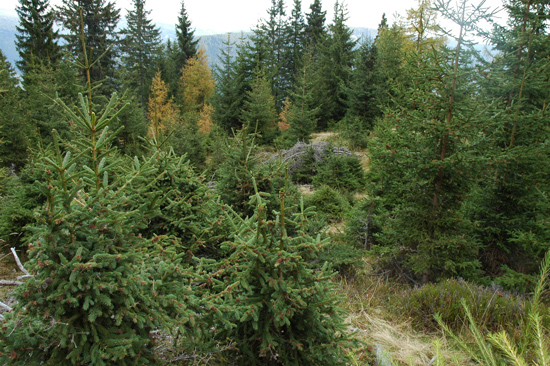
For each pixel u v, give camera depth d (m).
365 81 21.89
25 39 29.02
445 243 5.19
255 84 23.28
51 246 1.90
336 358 2.68
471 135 5.13
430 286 5.02
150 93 35.28
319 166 13.35
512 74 6.50
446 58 5.20
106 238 2.09
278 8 48.28
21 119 11.55
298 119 19.64
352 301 5.03
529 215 6.02
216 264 2.84
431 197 5.55
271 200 5.16
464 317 4.15
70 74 16.56
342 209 9.23
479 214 6.33
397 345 3.90
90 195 2.32
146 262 2.53
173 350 2.97
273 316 2.58
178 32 46.47
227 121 25.12
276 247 2.66
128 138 15.00
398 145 5.72
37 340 1.94
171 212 3.99
